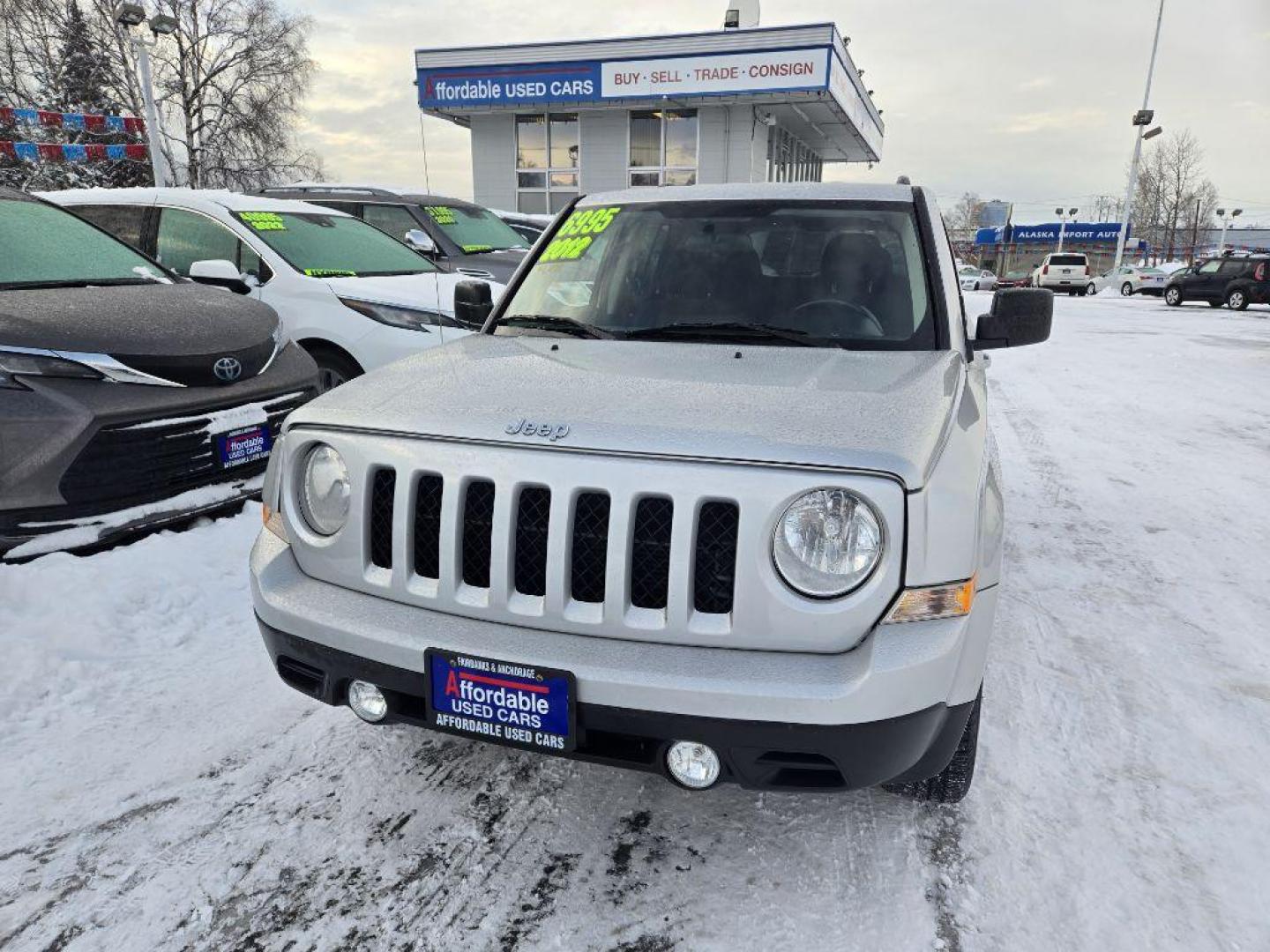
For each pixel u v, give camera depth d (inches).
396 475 75.4
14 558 127.4
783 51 701.9
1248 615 137.7
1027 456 246.1
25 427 127.1
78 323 138.9
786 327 103.1
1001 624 133.3
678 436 68.9
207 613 130.5
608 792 91.5
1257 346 534.9
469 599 73.2
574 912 74.7
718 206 120.8
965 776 85.4
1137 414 311.4
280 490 84.4
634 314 109.0
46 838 83.0
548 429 71.8
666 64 729.0
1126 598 144.4
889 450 66.9
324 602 79.0
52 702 105.7
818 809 88.7
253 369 157.5
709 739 66.0
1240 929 73.0
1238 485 216.1
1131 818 87.4
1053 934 72.3
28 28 1261.1
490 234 398.6
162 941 71.1
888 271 107.7
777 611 66.0
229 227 226.2
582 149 811.4
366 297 217.3
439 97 784.9
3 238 163.8
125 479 137.3
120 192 241.4
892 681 64.2
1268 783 93.6
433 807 89.0
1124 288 1290.6
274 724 104.0
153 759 96.3
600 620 69.1
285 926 72.9
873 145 1082.1
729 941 71.5
